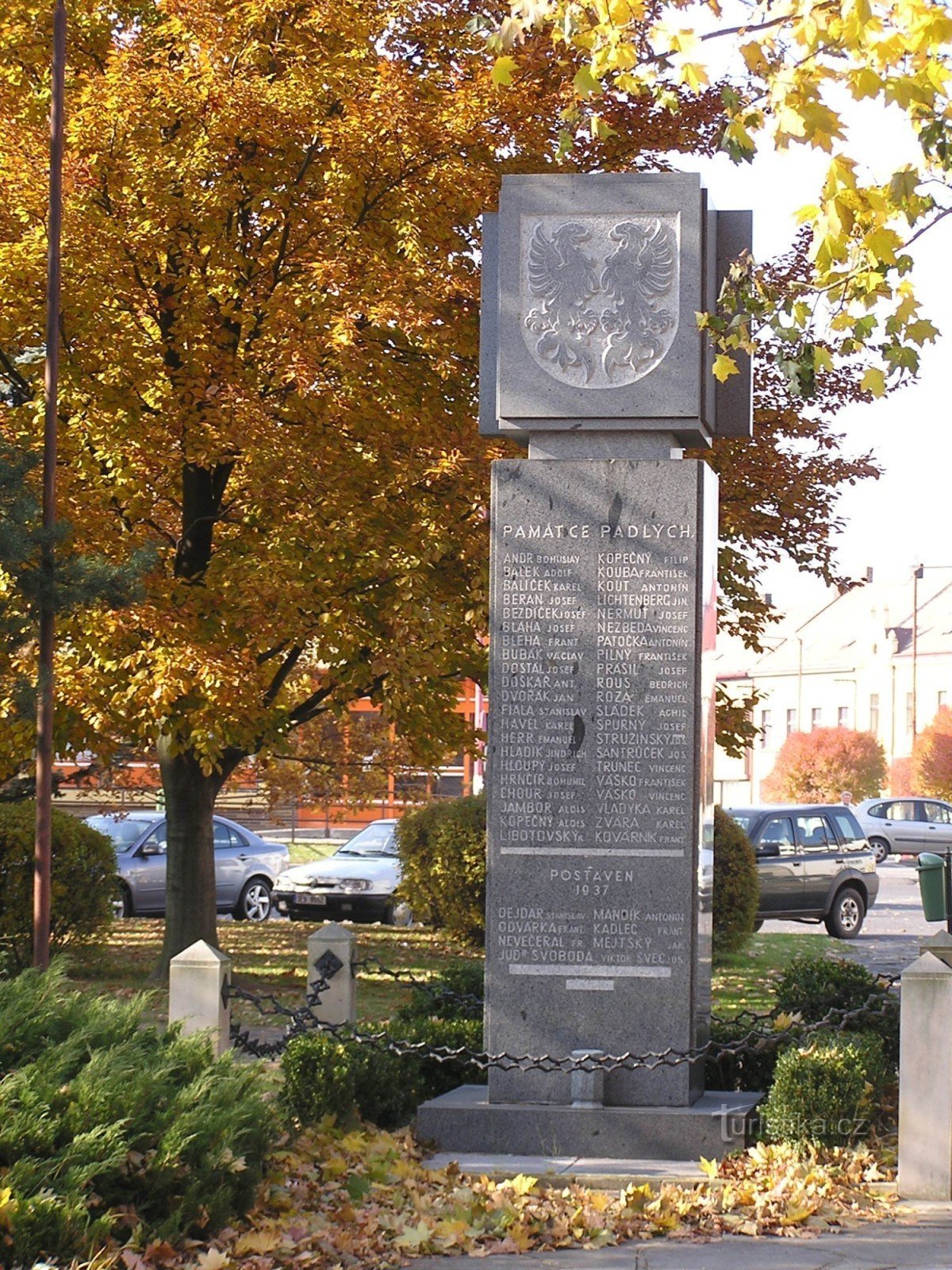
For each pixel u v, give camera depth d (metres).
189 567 16.16
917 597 74.81
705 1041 9.16
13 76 15.27
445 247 15.39
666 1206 7.49
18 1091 6.43
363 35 14.80
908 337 8.16
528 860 8.98
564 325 9.23
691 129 16.55
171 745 14.02
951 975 7.77
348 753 20.77
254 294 15.16
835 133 7.56
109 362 14.74
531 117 15.45
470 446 14.68
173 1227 6.30
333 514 14.17
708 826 9.33
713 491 9.45
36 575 11.43
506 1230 7.10
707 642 9.26
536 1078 8.81
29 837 16.06
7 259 13.83
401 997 15.02
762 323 8.38
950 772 55.22
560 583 9.07
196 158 14.29
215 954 9.05
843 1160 8.23
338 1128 8.55
